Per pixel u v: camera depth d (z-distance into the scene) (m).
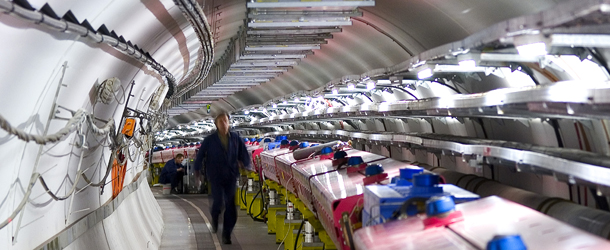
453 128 10.45
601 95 3.65
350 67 13.28
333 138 19.16
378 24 9.86
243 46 12.10
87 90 5.80
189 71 18.31
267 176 14.73
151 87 11.55
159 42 8.81
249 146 20.98
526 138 7.60
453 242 3.03
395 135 11.12
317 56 14.28
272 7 7.96
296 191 10.22
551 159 4.91
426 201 3.86
